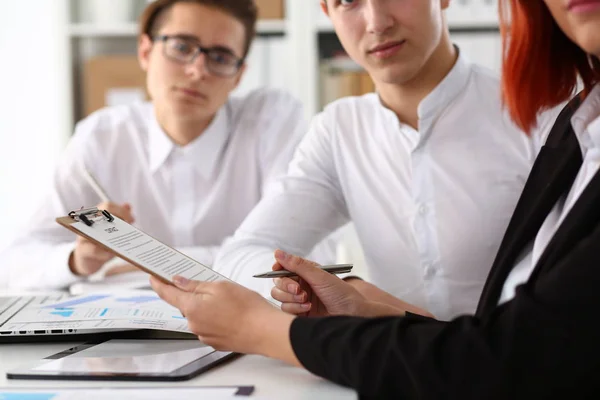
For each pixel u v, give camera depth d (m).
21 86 3.42
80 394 0.80
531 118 1.14
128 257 0.97
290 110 2.37
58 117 3.26
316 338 0.83
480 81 1.51
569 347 0.69
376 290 1.28
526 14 1.08
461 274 1.48
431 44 1.41
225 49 2.16
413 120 1.53
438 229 1.49
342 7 1.42
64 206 2.25
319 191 1.64
